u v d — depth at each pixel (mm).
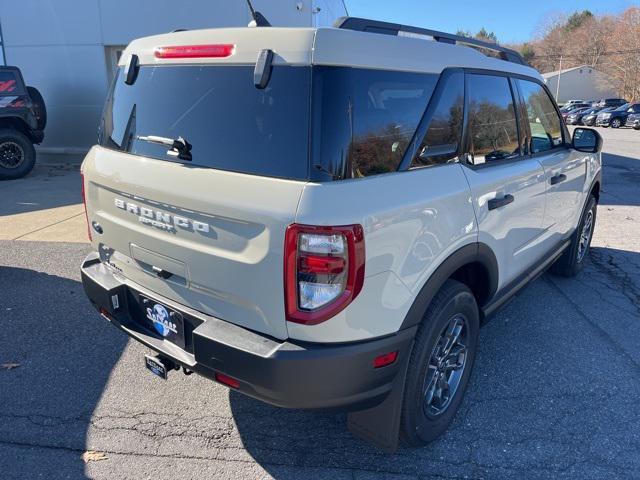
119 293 2740
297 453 2652
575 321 4145
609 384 3275
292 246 1929
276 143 2051
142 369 3393
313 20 12133
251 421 2900
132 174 2479
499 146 3086
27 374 3309
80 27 12391
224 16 11930
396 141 2266
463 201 2541
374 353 2125
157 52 2537
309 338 2029
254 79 2098
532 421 2914
